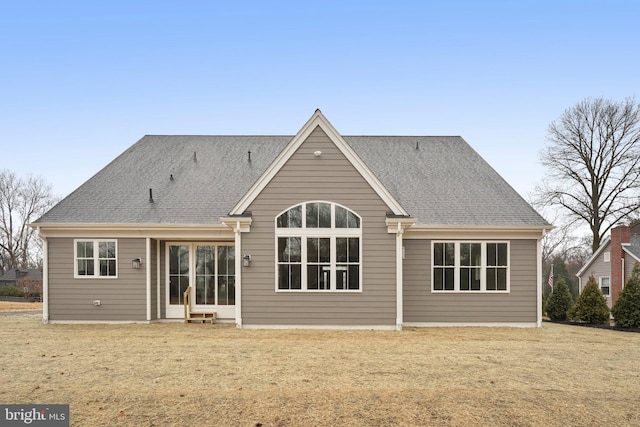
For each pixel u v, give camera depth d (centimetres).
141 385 721
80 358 912
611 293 3005
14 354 952
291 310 1310
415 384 737
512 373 818
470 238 1438
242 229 1316
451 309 1431
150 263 1438
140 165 1708
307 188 1323
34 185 5412
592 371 844
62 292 1433
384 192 1314
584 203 2941
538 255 1439
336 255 1314
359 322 1306
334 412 612
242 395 674
